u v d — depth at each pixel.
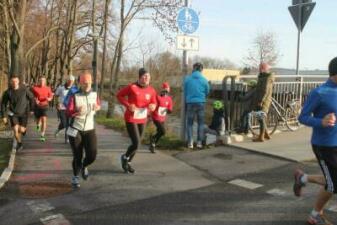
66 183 8.68
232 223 6.29
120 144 13.20
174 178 8.84
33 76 58.59
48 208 7.16
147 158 10.71
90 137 8.38
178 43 11.63
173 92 23.22
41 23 43.53
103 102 32.38
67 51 36.34
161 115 11.34
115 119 23.06
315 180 6.09
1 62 38.94
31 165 10.38
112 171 9.53
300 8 12.55
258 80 11.63
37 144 13.61
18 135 12.45
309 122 5.63
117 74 26.72
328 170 5.71
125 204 7.28
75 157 8.30
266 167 9.31
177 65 28.17
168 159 10.55
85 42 45.06
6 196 7.86
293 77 13.78
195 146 11.76
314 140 5.79
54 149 12.60
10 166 10.09
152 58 29.14
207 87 11.59
